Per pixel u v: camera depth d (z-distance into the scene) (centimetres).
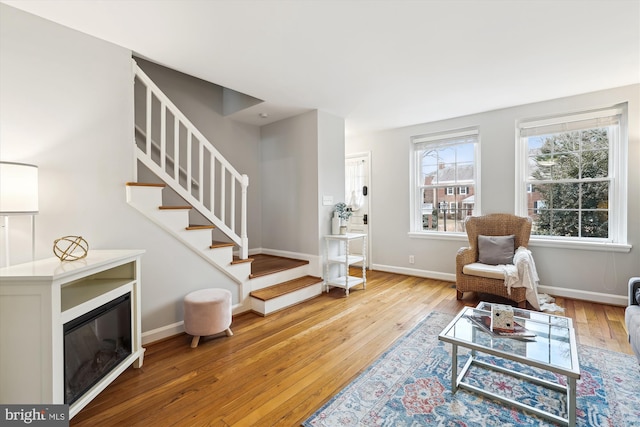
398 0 184
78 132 219
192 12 195
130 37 227
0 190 166
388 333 271
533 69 282
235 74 292
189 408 172
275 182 454
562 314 308
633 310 211
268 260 421
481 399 178
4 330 143
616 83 314
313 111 400
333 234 412
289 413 167
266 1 184
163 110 270
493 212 403
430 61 266
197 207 290
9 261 194
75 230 217
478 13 197
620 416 161
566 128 359
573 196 361
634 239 321
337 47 241
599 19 203
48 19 204
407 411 168
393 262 500
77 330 164
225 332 273
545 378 196
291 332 275
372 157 518
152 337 254
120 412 168
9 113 193
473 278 348
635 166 317
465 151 435
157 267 259
